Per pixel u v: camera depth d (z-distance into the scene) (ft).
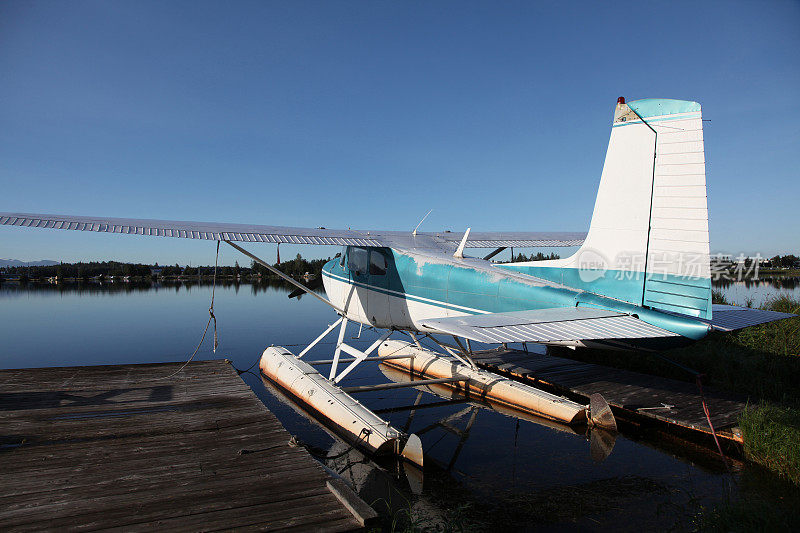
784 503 13.01
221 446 15.66
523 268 18.95
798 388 22.54
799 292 68.44
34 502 11.53
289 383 25.49
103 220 21.65
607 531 11.62
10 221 19.20
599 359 31.60
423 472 15.71
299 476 13.20
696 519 12.09
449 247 24.94
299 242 22.43
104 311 77.05
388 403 24.97
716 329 13.99
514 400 23.52
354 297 25.35
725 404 20.45
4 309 80.74
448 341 44.62
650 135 15.69
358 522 10.73
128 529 10.27
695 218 14.76
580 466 16.03
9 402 21.50
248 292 123.13
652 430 19.83
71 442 16.06
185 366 30.27
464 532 11.10
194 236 21.02
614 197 16.43
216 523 10.57
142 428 17.61
